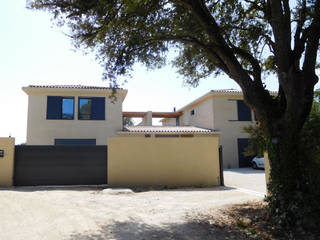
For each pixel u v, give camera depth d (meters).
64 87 20.25
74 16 7.39
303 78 5.96
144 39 7.79
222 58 6.94
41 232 5.22
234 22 9.04
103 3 6.93
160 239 4.93
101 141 20.47
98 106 20.78
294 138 5.72
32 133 19.73
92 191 10.47
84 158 12.08
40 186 11.56
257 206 7.29
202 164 12.56
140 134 21.39
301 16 6.70
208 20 7.13
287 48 6.01
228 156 23.19
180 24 8.32
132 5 7.08
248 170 20.34
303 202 5.29
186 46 9.48
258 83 6.67
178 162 12.44
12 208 6.95
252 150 7.77
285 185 5.58
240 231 5.37
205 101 25.25
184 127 24.91
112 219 6.23
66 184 11.84
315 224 5.07
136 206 7.66
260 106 6.27
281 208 5.50
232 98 24.12
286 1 6.18
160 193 10.12
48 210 6.96
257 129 7.70
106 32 7.90
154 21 7.91
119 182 11.92
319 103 7.14
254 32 8.91
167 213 6.82
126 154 12.14
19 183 11.54
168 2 7.67
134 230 5.43
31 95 20.06
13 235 5.02
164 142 12.46
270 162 6.04
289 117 5.77
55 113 20.17
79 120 20.41
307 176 5.58
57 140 19.95
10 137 11.62
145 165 12.20
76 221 6.02
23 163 11.67
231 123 23.70
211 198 8.99
